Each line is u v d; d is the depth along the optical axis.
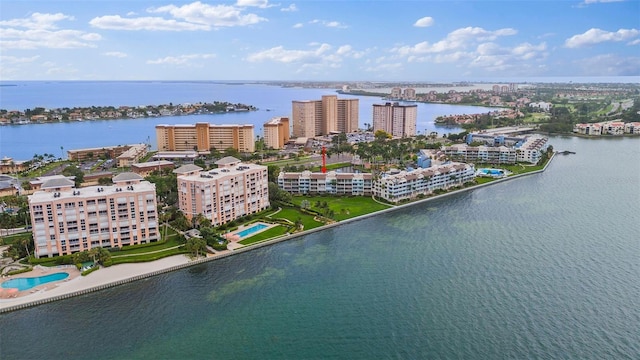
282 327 183.62
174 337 177.75
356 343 172.88
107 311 196.50
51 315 193.50
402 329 180.88
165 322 187.88
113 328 183.88
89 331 181.75
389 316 190.00
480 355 164.38
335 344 172.38
